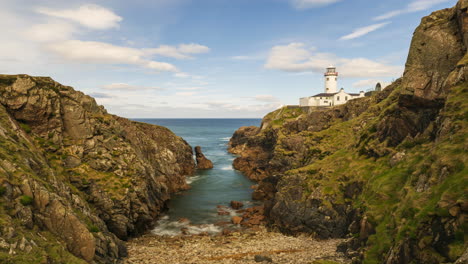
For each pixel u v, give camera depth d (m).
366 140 51.34
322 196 46.56
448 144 27.16
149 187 57.59
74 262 26.41
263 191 69.00
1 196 26.52
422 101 39.28
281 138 91.19
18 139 38.84
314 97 120.06
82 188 44.41
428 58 40.78
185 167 97.75
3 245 22.75
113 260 33.47
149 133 92.69
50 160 43.94
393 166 38.84
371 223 31.89
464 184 21.80
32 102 46.25
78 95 57.50
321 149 66.06
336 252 35.19
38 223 28.41
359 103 83.38
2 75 46.56
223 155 140.75
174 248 40.59
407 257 22.58
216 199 69.62
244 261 33.69
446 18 41.78
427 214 22.69
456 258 18.75
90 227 33.91
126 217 45.69
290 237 45.34
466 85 32.06
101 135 54.22
